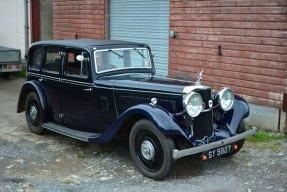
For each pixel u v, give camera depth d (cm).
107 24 1196
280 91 796
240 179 576
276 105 804
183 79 697
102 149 706
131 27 1130
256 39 825
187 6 952
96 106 668
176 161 609
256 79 834
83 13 1266
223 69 894
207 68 927
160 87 597
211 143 565
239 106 644
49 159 662
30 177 589
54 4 1388
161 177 565
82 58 661
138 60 721
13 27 1738
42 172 609
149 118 560
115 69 686
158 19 1047
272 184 558
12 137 777
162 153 558
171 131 545
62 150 705
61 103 729
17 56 1421
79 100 692
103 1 1188
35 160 658
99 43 702
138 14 1102
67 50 704
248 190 538
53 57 737
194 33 945
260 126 835
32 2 1650
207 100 589
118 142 740
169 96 584
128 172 605
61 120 739
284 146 721
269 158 661
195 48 947
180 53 984
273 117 812
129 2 1123
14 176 592
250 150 700
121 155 677
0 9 1780
